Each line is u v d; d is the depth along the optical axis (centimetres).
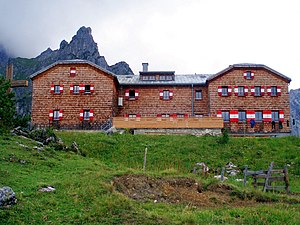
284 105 5078
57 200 1462
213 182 2033
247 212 1527
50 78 5103
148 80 5516
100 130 4762
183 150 3412
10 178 1697
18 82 2488
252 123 4997
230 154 3344
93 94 5025
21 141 2567
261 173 2148
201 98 5316
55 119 5000
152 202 1658
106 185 1655
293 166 3039
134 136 3909
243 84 5125
